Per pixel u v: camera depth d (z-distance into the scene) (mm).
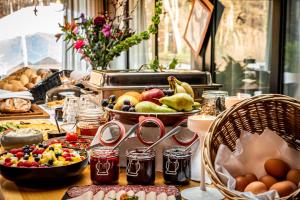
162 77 2297
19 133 1758
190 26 3488
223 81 3135
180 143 1471
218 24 3170
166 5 4230
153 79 2287
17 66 6441
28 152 1410
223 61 3129
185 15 3816
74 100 2402
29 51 6441
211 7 3141
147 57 4840
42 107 3289
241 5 2893
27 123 2467
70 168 1309
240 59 2938
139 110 1516
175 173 1334
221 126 1232
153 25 2793
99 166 1319
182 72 2371
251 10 2775
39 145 1479
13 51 6398
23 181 1295
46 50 6477
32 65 6488
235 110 1216
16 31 6355
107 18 2939
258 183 1138
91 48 2918
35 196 1250
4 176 1313
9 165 1313
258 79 2734
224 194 1013
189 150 1368
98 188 1261
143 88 2258
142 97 1591
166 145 1479
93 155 1336
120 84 2252
